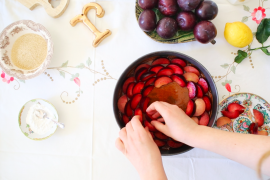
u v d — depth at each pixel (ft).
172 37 2.24
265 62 2.33
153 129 2.06
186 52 2.39
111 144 2.40
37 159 2.44
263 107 2.22
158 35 2.28
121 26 2.44
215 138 1.80
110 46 2.44
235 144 1.77
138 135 1.78
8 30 2.39
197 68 2.14
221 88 2.35
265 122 2.22
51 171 2.43
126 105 2.15
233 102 2.24
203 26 2.11
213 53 2.37
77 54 2.46
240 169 2.31
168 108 1.87
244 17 2.36
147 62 2.21
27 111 2.41
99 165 2.40
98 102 2.43
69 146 2.43
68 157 2.42
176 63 2.17
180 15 2.15
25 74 2.36
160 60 2.18
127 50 2.44
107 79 2.44
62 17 2.47
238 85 2.34
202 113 2.10
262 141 1.75
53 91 2.46
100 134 2.41
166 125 1.92
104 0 2.45
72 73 2.46
